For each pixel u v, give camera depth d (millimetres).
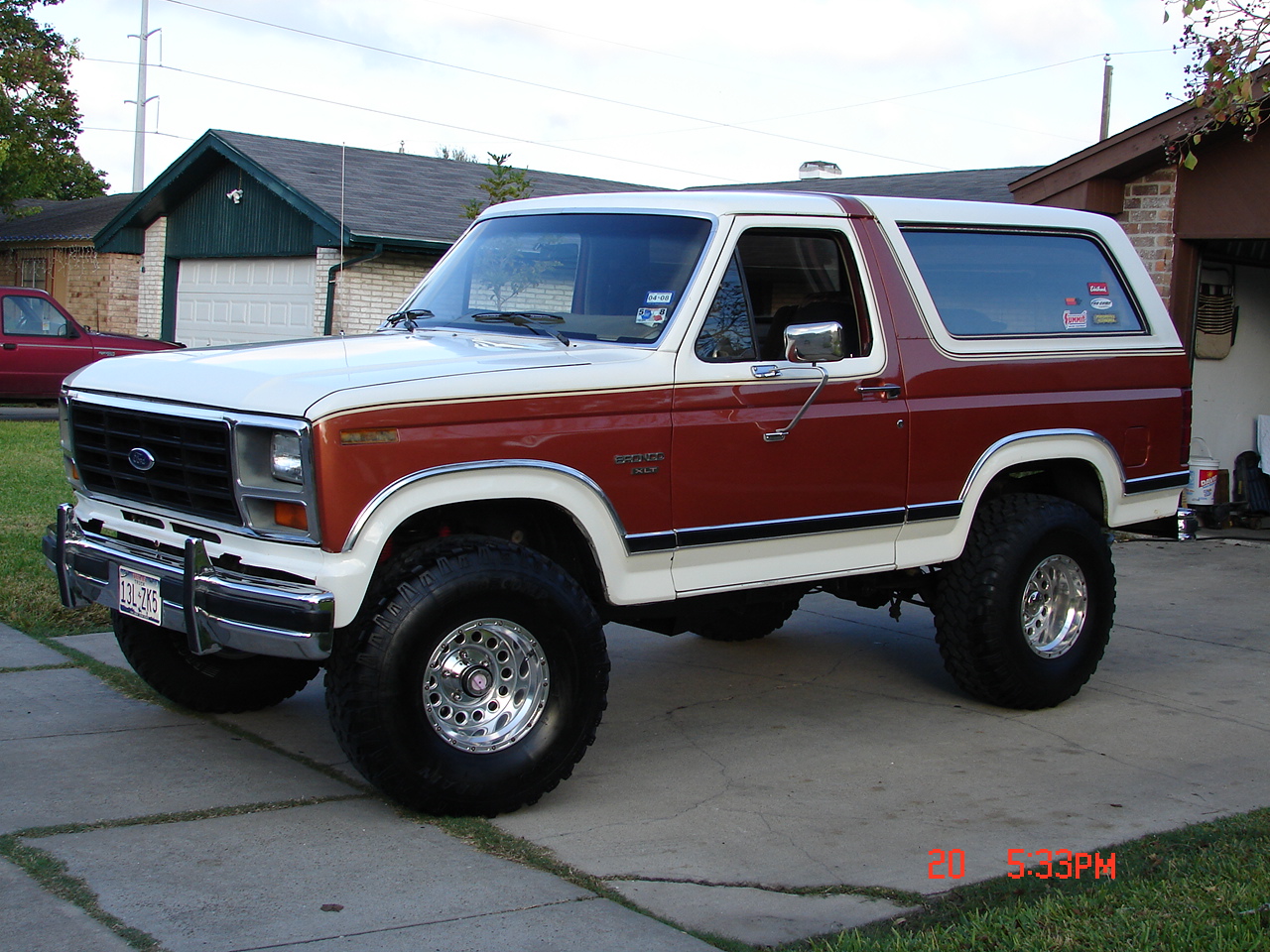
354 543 3998
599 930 3443
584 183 23500
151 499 4508
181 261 21641
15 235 26984
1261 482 12375
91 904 3465
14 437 14109
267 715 5492
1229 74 5895
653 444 4625
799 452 5000
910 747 5352
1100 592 6020
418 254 18203
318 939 3320
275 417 3996
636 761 5102
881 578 5770
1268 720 5855
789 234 5160
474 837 4133
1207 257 11781
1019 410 5695
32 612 6699
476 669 4316
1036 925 3498
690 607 5078
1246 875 3889
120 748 4906
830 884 3867
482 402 4238
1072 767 5125
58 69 27266
